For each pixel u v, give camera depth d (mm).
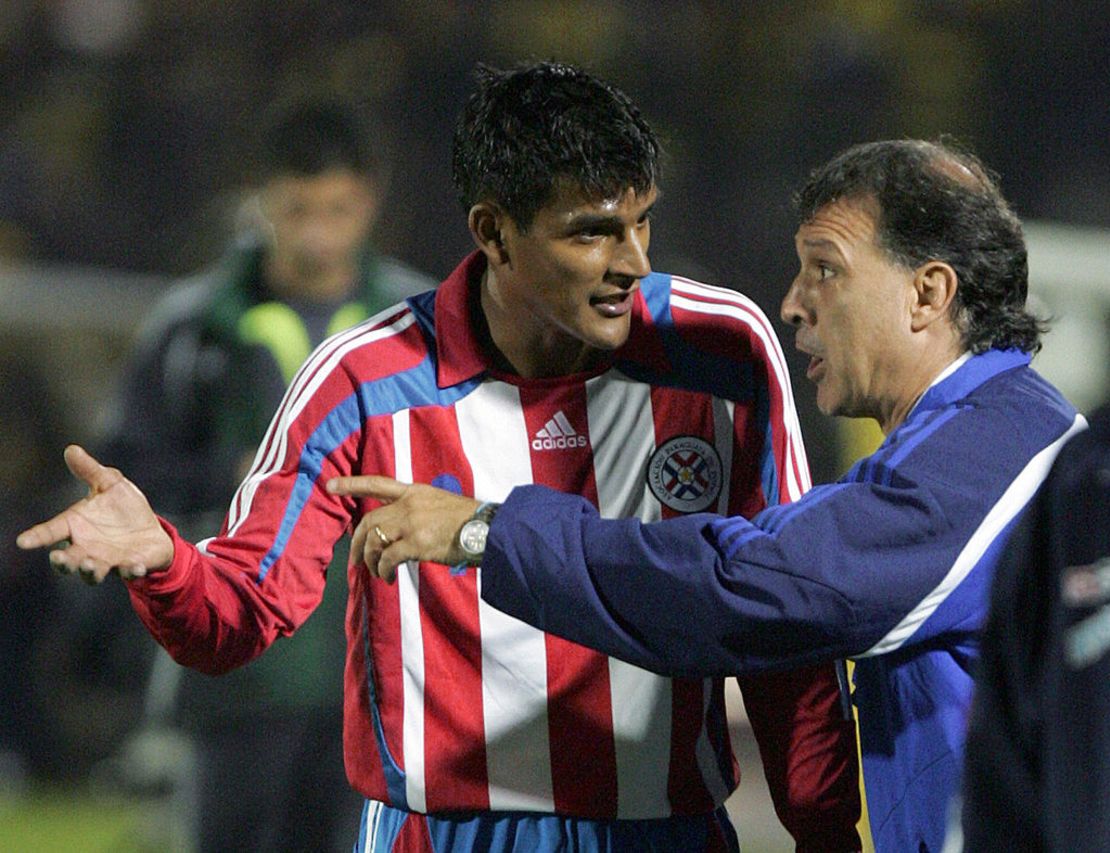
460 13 42781
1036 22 42219
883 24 42156
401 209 40344
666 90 42281
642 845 8844
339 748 14648
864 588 7641
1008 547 5191
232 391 15156
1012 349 8258
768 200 41188
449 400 8781
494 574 7969
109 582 15930
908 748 8000
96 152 42312
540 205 7980
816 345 8422
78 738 25984
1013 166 41875
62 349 29484
